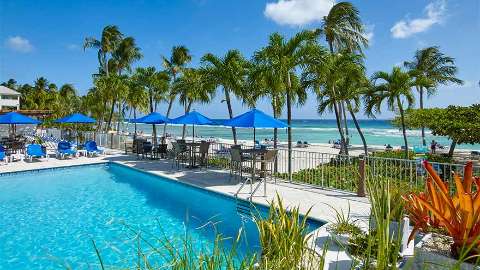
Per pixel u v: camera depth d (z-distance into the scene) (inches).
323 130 3208.7
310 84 691.4
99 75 1412.4
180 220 327.0
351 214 294.8
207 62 632.4
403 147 1210.0
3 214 345.7
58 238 279.1
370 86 807.7
